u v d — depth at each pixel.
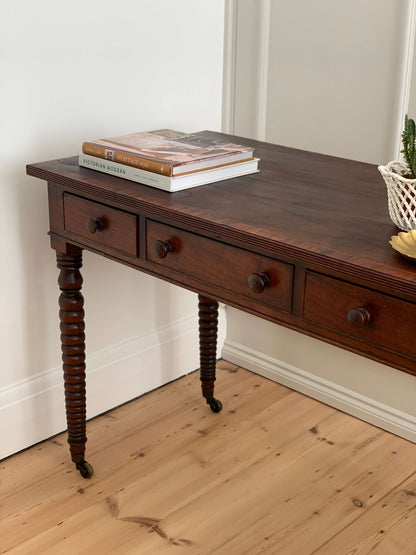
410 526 1.96
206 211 1.58
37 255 2.20
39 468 2.18
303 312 1.44
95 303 2.38
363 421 2.45
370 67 2.19
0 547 1.88
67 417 2.09
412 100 2.13
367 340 1.35
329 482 2.13
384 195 1.72
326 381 2.53
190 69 2.45
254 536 1.92
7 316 2.17
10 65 1.99
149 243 1.70
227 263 1.54
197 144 1.92
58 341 2.32
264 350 2.70
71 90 2.15
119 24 2.20
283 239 1.41
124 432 2.36
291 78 2.39
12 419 2.22
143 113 2.36
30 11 1.99
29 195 2.13
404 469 2.20
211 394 2.45
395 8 2.09
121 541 1.90
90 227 1.80
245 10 2.44
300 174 1.89
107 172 1.86
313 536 1.92
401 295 1.27
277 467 2.20
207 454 2.26
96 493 2.08
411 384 2.29
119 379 2.49
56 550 1.87
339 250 1.37
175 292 2.61
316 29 2.28
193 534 1.93
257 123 2.52
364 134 2.27
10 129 2.04
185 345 2.68
